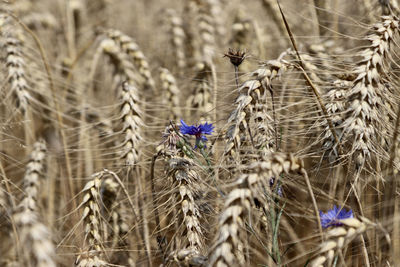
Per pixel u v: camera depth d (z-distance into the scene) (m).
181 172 1.06
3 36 1.29
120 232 1.17
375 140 1.06
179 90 1.34
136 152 1.17
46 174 1.23
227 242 0.94
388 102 1.09
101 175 1.11
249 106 1.02
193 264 0.99
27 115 1.28
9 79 1.28
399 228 1.10
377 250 1.10
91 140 1.30
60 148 1.27
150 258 1.12
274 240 1.02
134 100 1.18
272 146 1.06
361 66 1.04
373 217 1.12
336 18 1.28
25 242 0.90
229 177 1.05
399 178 1.11
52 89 1.31
